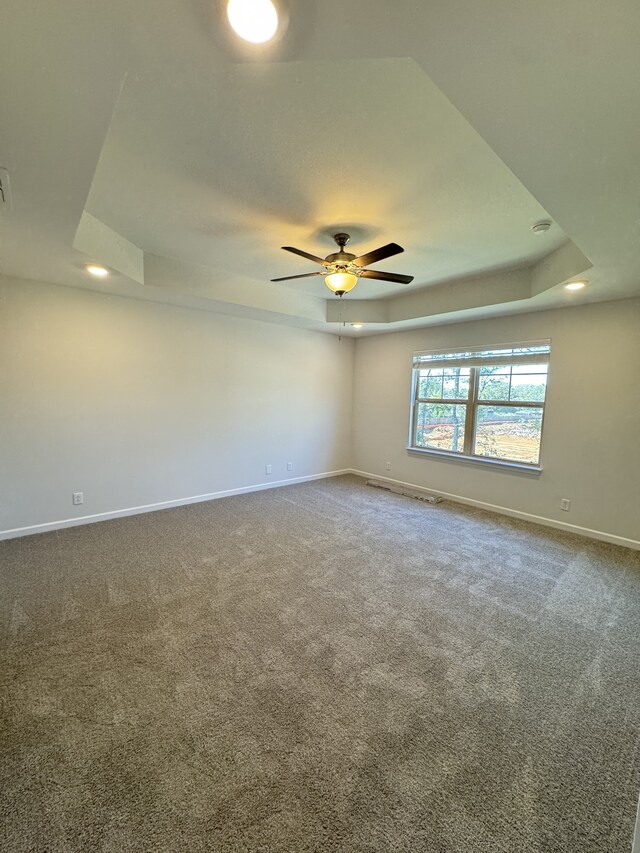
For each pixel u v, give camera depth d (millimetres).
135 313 3949
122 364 3910
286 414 5402
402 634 2230
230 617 2355
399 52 1031
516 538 3670
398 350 5512
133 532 3629
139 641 2123
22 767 1415
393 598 2604
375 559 3178
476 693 1814
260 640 2150
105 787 1350
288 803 1312
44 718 1626
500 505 4422
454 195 2230
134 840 1195
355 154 1854
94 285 3434
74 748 1494
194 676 1878
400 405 5516
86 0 894
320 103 1514
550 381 3953
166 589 2656
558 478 3938
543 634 2256
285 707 1710
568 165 1455
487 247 3021
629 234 2039
